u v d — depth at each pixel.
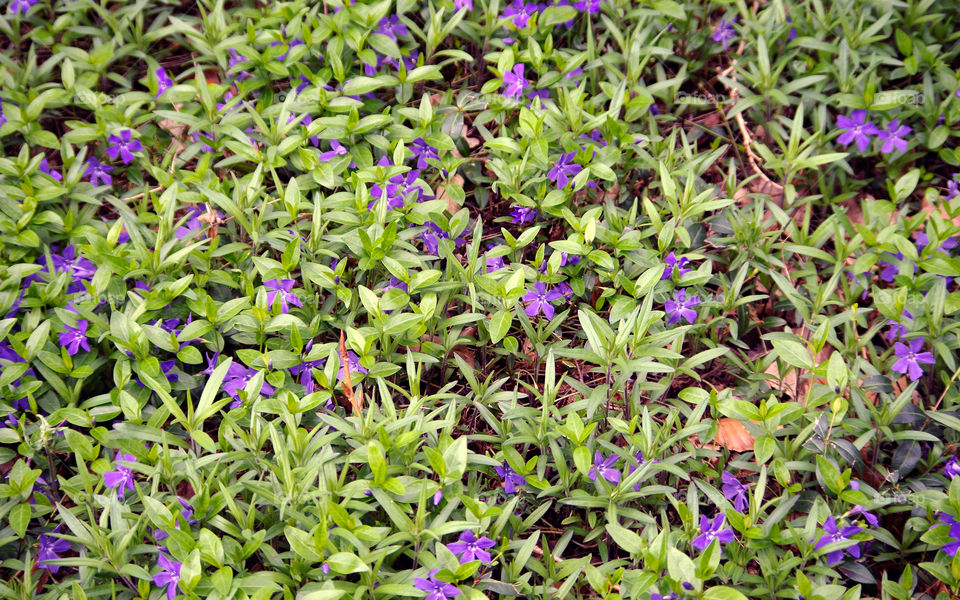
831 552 1.34
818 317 1.45
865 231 1.45
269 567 1.37
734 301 1.45
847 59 1.55
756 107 1.58
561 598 1.32
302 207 1.46
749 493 1.36
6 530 1.37
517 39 1.58
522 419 1.39
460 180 1.55
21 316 1.44
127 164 1.54
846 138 1.54
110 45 1.58
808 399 1.38
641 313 1.38
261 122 1.49
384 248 1.42
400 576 1.32
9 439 1.37
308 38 1.54
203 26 1.61
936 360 1.44
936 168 1.58
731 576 1.34
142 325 1.40
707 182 1.58
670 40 1.59
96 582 1.34
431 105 1.54
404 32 1.56
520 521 1.36
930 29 1.61
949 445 1.41
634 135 1.50
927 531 1.35
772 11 1.59
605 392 1.38
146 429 1.34
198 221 1.49
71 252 1.47
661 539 1.31
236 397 1.40
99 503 1.33
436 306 1.44
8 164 1.49
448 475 1.33
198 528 1.34
